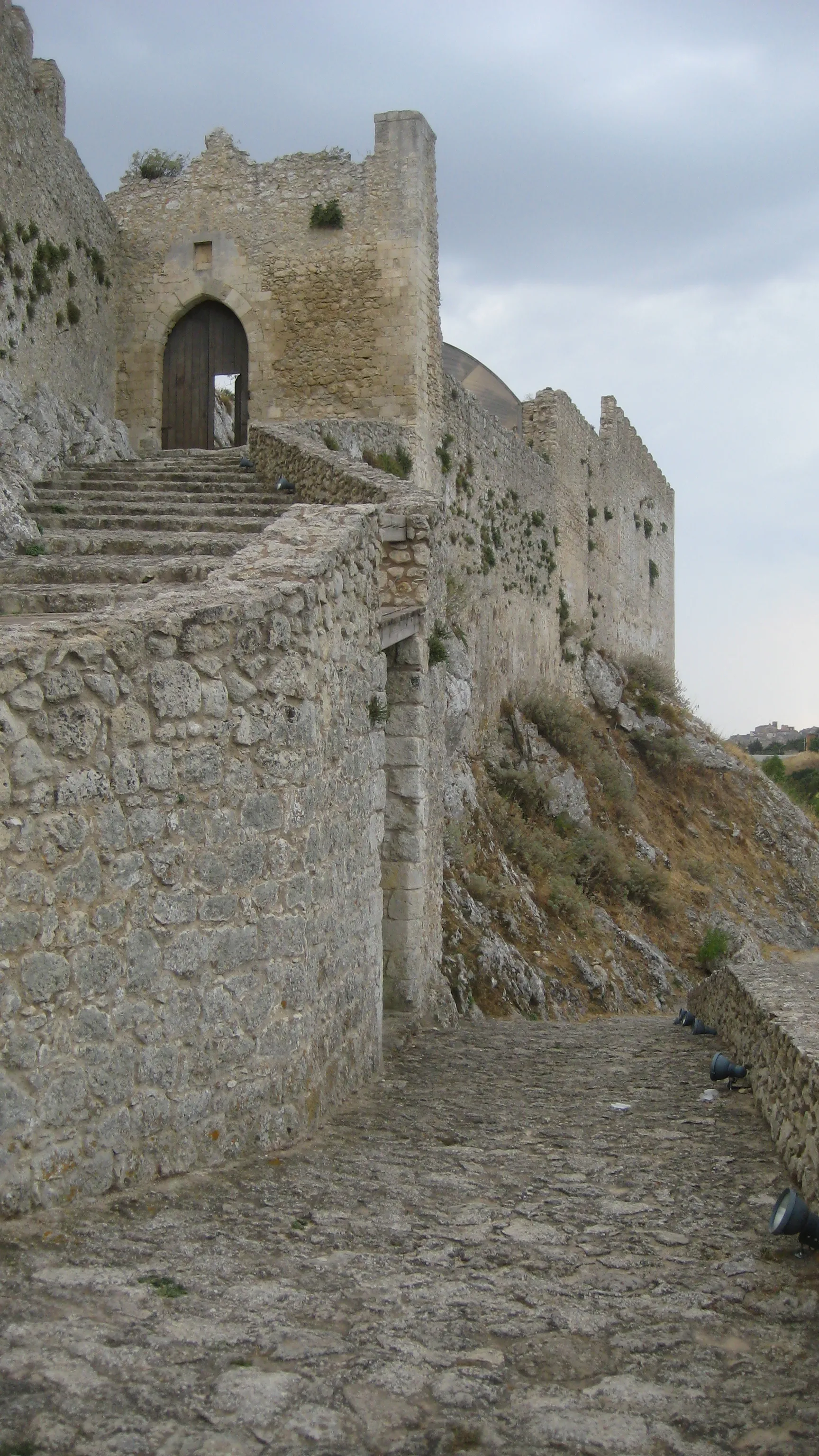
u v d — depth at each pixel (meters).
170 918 4.89
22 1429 2.82
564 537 28.50
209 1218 4.39
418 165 17.34
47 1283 3.61
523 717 23.97
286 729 5.92
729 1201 4.96
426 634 10.80
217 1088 5.20
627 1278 4.02
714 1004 10.74
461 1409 3.06
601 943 18.66
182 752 5.01
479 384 28.59
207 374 18.23
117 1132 4.53
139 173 18.36
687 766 30.89
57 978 4.23
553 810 21.88
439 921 11.91
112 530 11.45
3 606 7.80
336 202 17.53
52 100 15.95
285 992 5.87
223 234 17.89
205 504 12.54
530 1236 4.45
